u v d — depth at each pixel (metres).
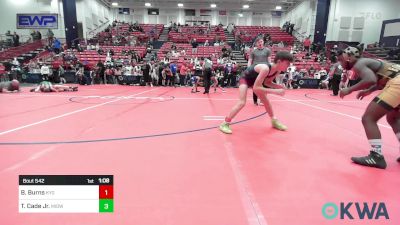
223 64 16.22
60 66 15.90
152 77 14.95
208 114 5.66
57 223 1.66
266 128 4.34
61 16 22.94
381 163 2.62
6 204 1.86
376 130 2.67
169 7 33.19
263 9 32.97
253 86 3.89
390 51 18.62
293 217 1.74
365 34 22.14
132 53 18.42
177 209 1.82
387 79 2.66
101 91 11.48
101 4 29.22
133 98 8.80
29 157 2.78
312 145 3.38
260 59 6.28
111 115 5.38
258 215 1.76
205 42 23.55
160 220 1.69
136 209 1.81
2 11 22.95
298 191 2.10
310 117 5.52
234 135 3.83
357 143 3.51
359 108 7.13
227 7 32.75
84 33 23.33
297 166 2.63
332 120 5.20
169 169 2.51
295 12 29.41
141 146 3.22
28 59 18.81
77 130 4.02
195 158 2.82
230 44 25.38
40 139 3.50
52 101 7.71
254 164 2.67
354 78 12.26
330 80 14.38
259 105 7.23
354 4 21.77
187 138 3.62
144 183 2.20
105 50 20.02
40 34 22.05
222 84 14.94
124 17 34.00
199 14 33.91
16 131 3.93
